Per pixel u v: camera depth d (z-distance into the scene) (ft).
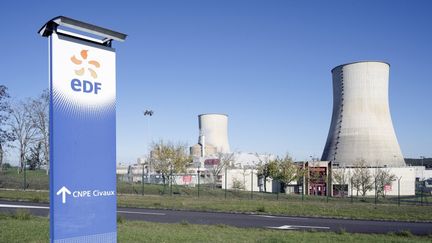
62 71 19.17
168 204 74.90
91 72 20.24
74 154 19.43
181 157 154.20
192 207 70.85
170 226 42.70
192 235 35.09
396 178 170.09
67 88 19.30
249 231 40.57
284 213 65.98
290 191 169.99
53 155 18.71
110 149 20.81
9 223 39.17
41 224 39.11
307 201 101.09
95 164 20.17
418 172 249.96
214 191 125.18
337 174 164.96
